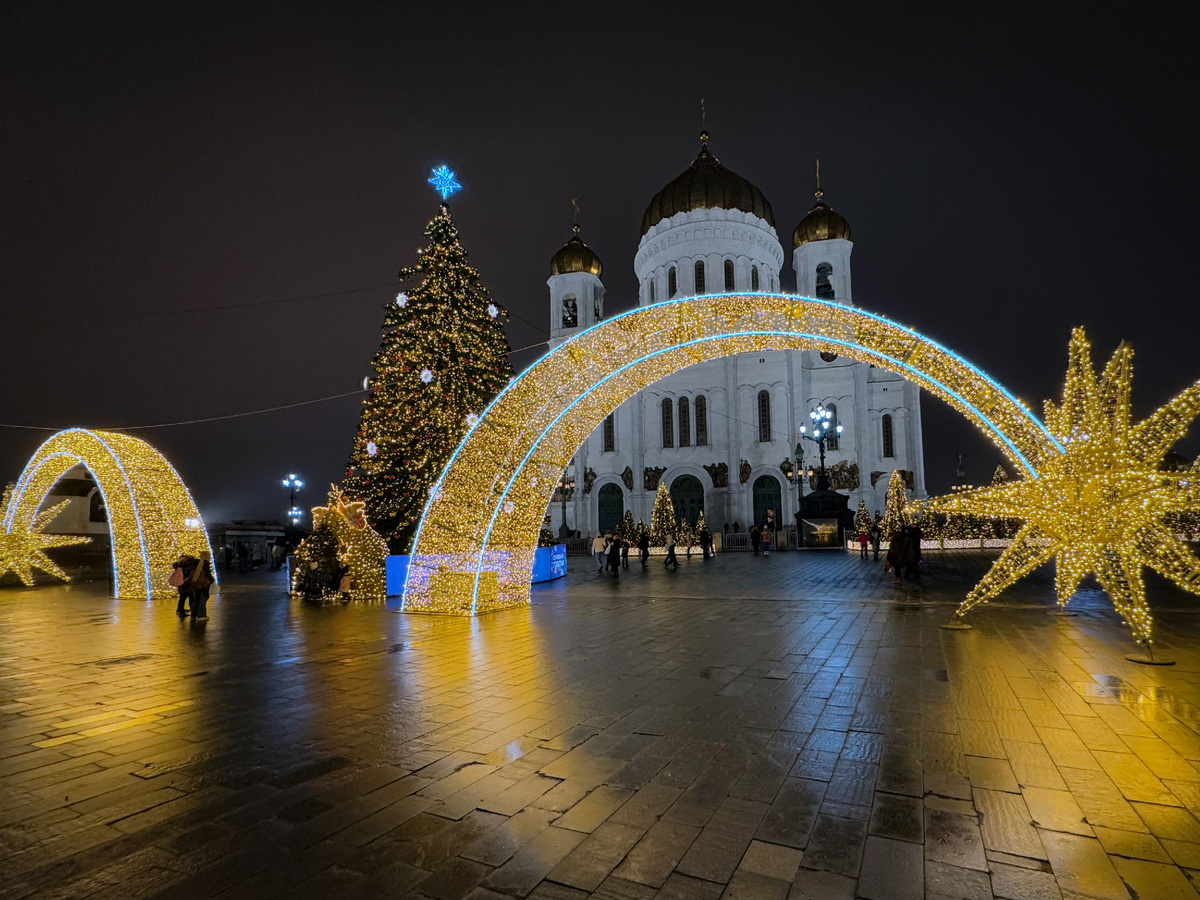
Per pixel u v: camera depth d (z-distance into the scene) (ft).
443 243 74.02
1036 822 13.83
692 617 43.68
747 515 171.12
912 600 49.70
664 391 182.39
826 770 16.78
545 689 25.36
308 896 11.46
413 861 12.60
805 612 44.73
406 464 69.77
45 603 58.75
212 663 31.65
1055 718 20.68
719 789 15.71
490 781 16.43
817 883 11.65
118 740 20.06
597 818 14.30
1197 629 36.09
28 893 11.62
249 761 18.13
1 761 18.28
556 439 53.62
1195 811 14.25
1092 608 44.04
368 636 38.88
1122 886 11.43
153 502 63.16
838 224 186.29
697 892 11.41
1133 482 31.01
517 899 11.30
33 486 75.97
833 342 40.96
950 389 38.01
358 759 18.15
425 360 70.85
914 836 13.29
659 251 197.16
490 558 49.85
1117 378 32.86
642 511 179.01
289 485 176.65
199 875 12.20
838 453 172.55
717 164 203.41
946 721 20.52
